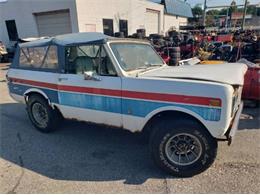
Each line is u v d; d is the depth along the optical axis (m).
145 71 3.81
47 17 17.17
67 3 15.84
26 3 17.52
